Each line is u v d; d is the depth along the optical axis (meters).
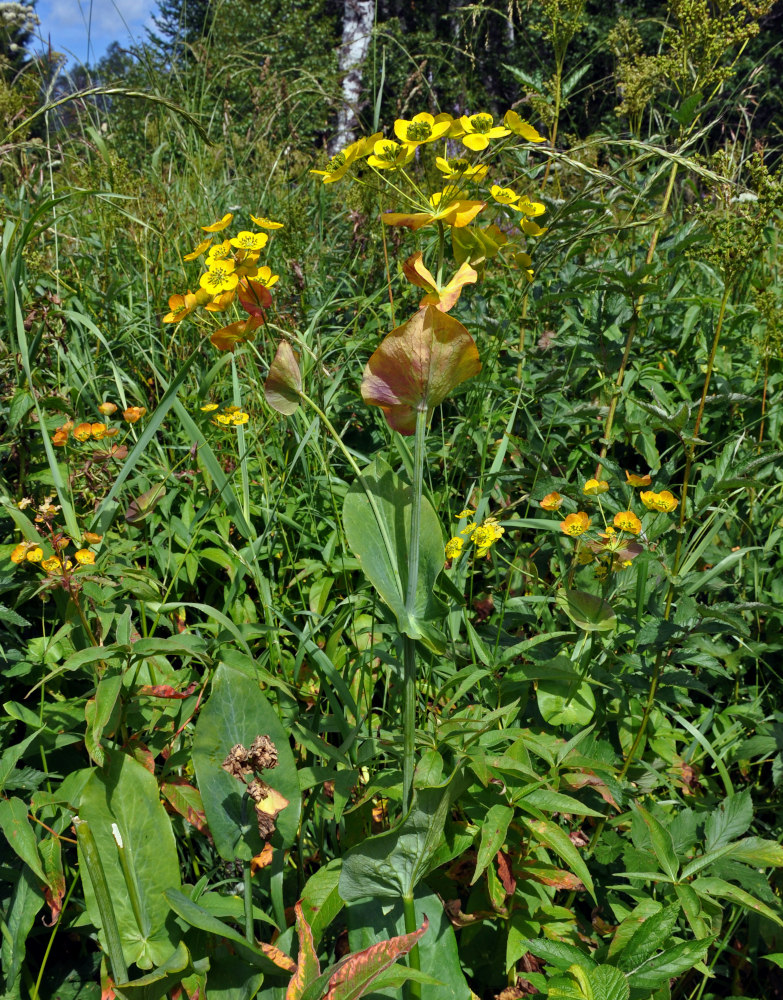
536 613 2.28
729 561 2.02
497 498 2.74
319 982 1.24
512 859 1.64
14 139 3.91
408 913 1.44
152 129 4.70
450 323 1.24
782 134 4.80
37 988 1.51
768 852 1.59
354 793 1.82
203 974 1.40
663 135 3.24
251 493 2.69
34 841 1.44
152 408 3.14
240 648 2.06
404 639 1.42
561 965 1.37
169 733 1.79
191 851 1.78
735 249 1.88
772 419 2.97
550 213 2.96
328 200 5.10
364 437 3.24
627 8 10.81
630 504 2.12
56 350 2.95
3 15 4.03
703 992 1.86
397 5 11.55
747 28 2.77
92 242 3.90
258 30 11.94
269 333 2.57
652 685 1.93
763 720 2.21
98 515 2.07
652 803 1.91
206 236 3.88
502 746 1.78
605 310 2.73
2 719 1.74
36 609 2.21
